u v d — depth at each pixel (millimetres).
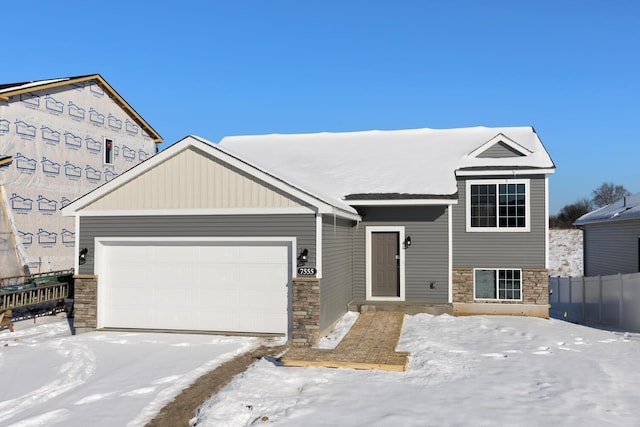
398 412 7180
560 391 8195
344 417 7023
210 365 9945
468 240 17000
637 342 13094
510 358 10562
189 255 13211
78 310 13484
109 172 26875
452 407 7387
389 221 17062
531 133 19797
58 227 23234
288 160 19875
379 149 20094
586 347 12000
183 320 13203
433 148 19531
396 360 9602
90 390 8469
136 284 13469
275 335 12625
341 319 14875
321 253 12266
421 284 16859
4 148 20594
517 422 6832
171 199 13070
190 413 7480
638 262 20734
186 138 12820
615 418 7023
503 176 16797
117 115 27688
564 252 38500
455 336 12906
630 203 23734
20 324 15375
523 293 16672
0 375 9641
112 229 13406
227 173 12773
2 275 19688
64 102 23875
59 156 23469
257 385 8312
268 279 12773
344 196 16109
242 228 12680
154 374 9344
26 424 7055
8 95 20531
